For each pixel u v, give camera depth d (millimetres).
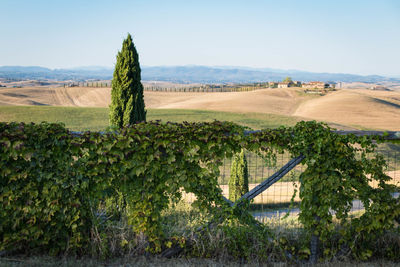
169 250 5777
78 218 5492
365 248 5812
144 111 10992
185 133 5492
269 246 5793
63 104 127500
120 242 5699
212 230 5797
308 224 5664
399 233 5812
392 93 154750
